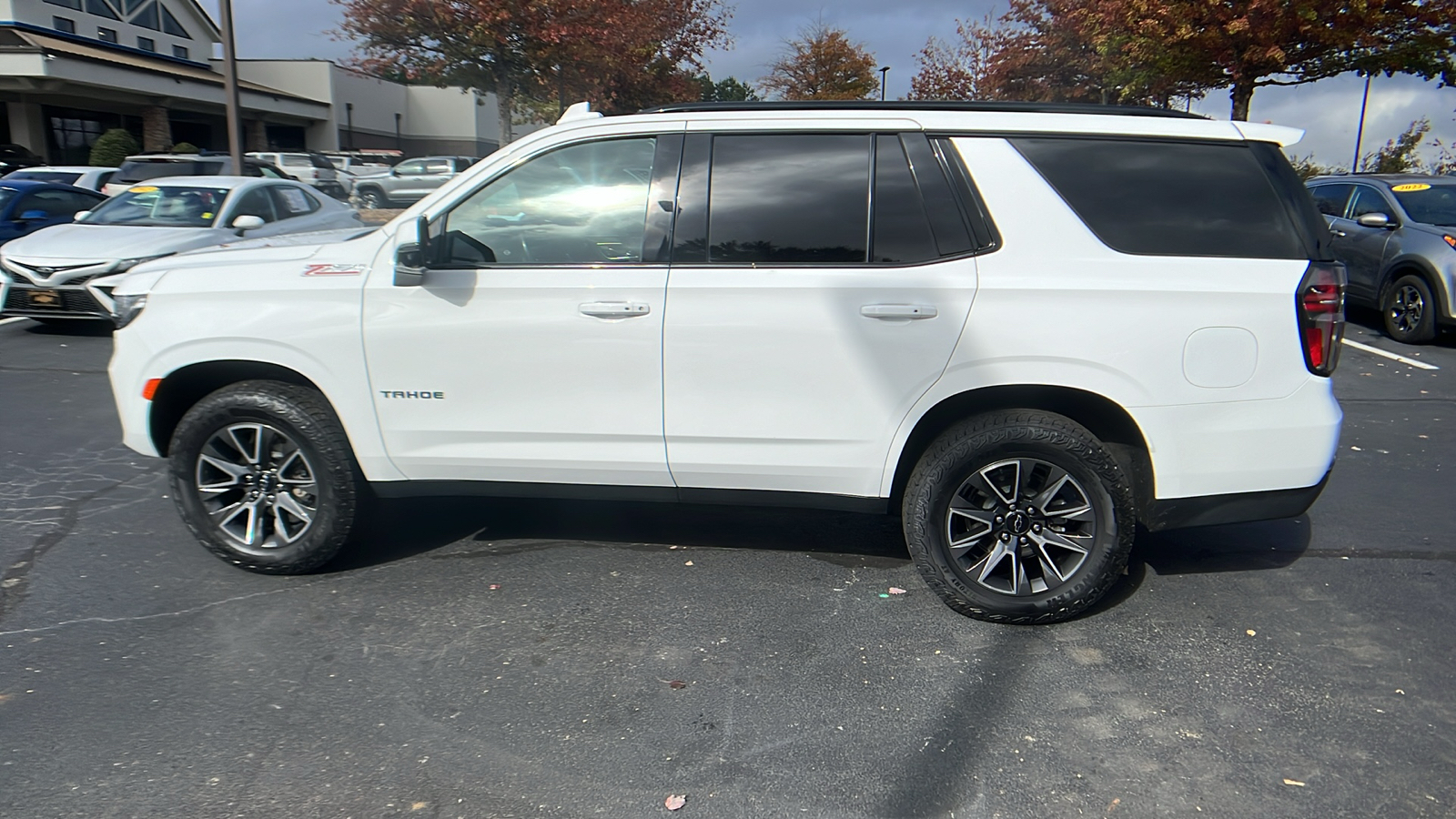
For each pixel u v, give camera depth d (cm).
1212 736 310
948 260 367
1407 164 2673
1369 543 477
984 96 2698
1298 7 1434
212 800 275
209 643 365
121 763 291
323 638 371
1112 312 357
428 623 383
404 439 404
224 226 1034
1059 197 365
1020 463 372
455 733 309
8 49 2517
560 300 383
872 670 351
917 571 421
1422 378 883
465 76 2211
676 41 2627
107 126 3281
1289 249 362
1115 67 1831
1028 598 379
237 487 420
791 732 311
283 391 409
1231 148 369
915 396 371
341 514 413
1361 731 313
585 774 289
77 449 615
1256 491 370
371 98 4659
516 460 402
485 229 393
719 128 385
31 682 336
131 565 436
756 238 377
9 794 275
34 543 459
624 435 391
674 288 376
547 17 2052
